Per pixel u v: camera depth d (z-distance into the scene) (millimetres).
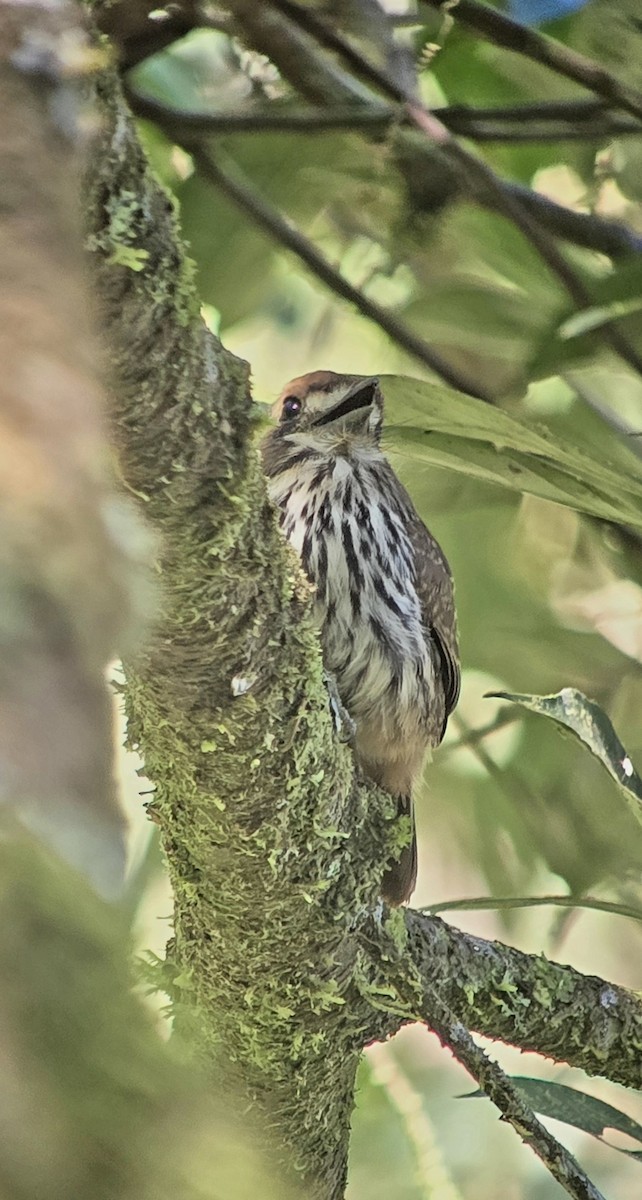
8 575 941
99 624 955
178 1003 5207
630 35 8031
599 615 11031
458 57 8578
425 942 5617
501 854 10789
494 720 10078
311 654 4293
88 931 975
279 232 8250
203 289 8828
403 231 8617
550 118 7730
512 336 9352
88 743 931
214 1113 1023
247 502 3768
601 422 9117
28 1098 949
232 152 8883
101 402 1059
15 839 928
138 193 3137
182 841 4723
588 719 5875
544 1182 10570
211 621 3893
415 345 8422
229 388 3594
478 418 6238
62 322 1029
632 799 5781
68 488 979
